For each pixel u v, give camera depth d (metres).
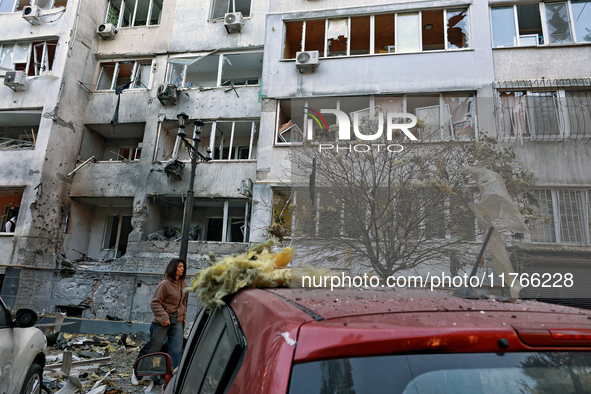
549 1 10.26
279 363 0.77
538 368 0.83
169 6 14.12
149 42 13.81
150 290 11.08
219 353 1.17
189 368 1.58
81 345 7.75
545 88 9.35
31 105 12.80
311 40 12.32
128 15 14.94
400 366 0.79
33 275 11.32
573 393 0.82
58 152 12.52
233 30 12.98
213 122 12.55
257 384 0.77
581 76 9.54
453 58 10.16
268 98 11.23
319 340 0.78
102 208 13.96
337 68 10.89
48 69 13.38
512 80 9.73
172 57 13.40
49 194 12.11
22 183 11.91
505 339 0.83
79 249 13.14
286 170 10.62
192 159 7.81
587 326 0.89
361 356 0.79
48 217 12.02
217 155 13.35
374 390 0.75
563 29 10.08
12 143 14.03
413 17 10.90
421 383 0.78
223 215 12.83
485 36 10.14
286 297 1.11
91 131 13.92
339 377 0.76
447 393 0.77
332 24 11.48
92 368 5.48
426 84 10.13
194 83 13.98
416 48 10.64
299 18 11.62
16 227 11.54
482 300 1.06
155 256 11.31
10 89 13.04
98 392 4.38
